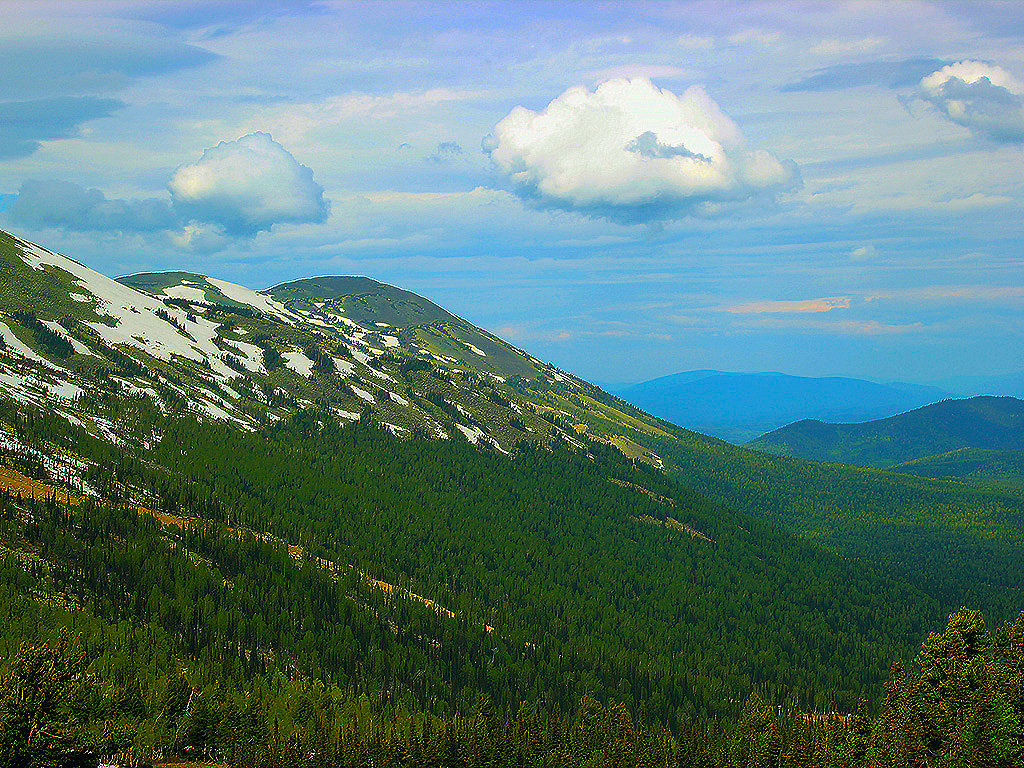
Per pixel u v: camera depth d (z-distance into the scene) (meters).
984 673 189.38
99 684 186.62
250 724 184.38
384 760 183.75
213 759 179.12
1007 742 168.75
